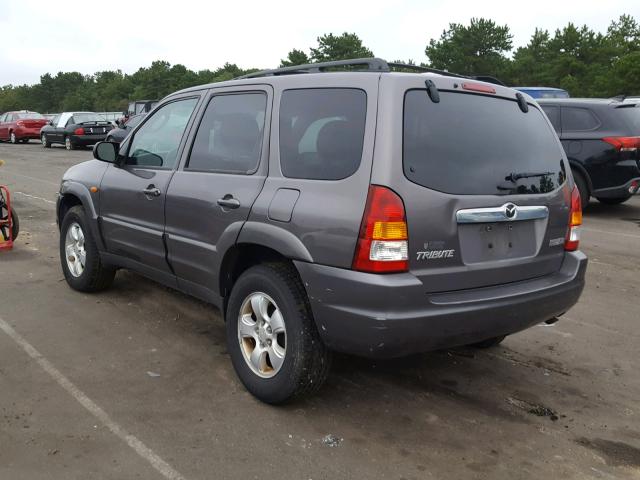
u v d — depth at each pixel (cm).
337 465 305
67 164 1930
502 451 324
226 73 9681
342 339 319
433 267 320
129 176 484
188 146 435
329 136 337
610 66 6444
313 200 330
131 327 484
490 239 344
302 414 354
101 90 12331
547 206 370
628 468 314
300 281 345
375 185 308
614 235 912
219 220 386
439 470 304
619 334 507
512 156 359
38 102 14562
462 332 325
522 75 6788
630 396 396
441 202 319
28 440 318
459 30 6988
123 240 493
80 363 414
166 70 10006
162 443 319
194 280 424
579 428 352
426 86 333
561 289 371
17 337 456
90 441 319
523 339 491
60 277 621
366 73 335
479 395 389
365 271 307
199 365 416
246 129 393
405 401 376
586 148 1038
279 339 355
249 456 310
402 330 306
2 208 743
